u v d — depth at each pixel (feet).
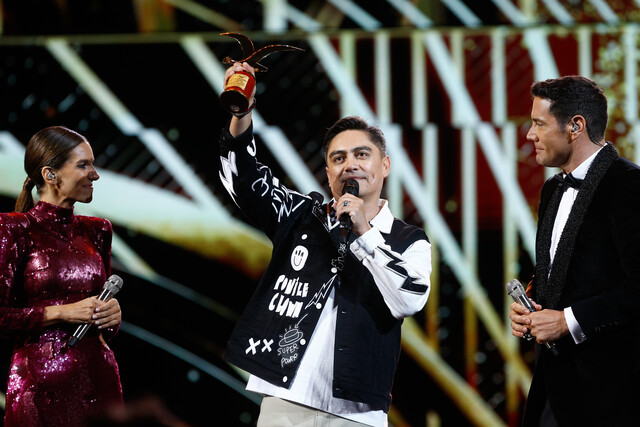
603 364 25.88
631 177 25.85
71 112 52.95
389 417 53.16
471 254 52.47
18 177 52.65
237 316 53.31
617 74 51.31
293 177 52.44
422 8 51.88
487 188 52.24
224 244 53.42
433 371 53.01
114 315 29.71
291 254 27.07
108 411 12.34
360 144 27.04
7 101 52.75
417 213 52.49
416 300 24.72
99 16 52.65
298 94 52.54
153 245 53.42
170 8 52.60
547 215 28.09
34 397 28.68
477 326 52.70
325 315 25.75
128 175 53.26
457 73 51.93
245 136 26.50
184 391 53.31
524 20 51.55
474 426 52.65
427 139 52.26
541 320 25.76
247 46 26.89
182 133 53.21
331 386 24.93
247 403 53.42
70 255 30.09
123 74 52.95
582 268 26.17
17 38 52.60
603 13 51.26
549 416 27.14
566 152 27.25
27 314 28.27
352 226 25.09
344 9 52.13
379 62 52.13
